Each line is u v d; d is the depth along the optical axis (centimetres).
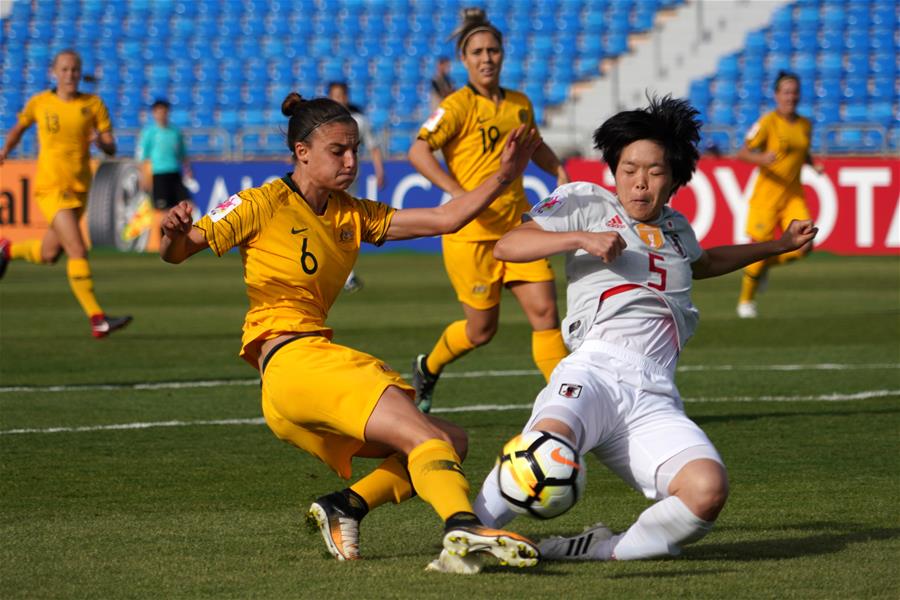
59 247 4191
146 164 7456
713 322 4794
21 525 1773
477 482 2108
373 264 7856
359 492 1560
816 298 5694
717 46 10225
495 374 3500
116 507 1902
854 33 10075
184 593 1397
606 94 10200
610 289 1575
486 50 2728
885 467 2205
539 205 1617
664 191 1579
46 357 3822
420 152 2714
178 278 6956
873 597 1373
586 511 1880
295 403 1533
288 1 11175
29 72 10981
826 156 7938
